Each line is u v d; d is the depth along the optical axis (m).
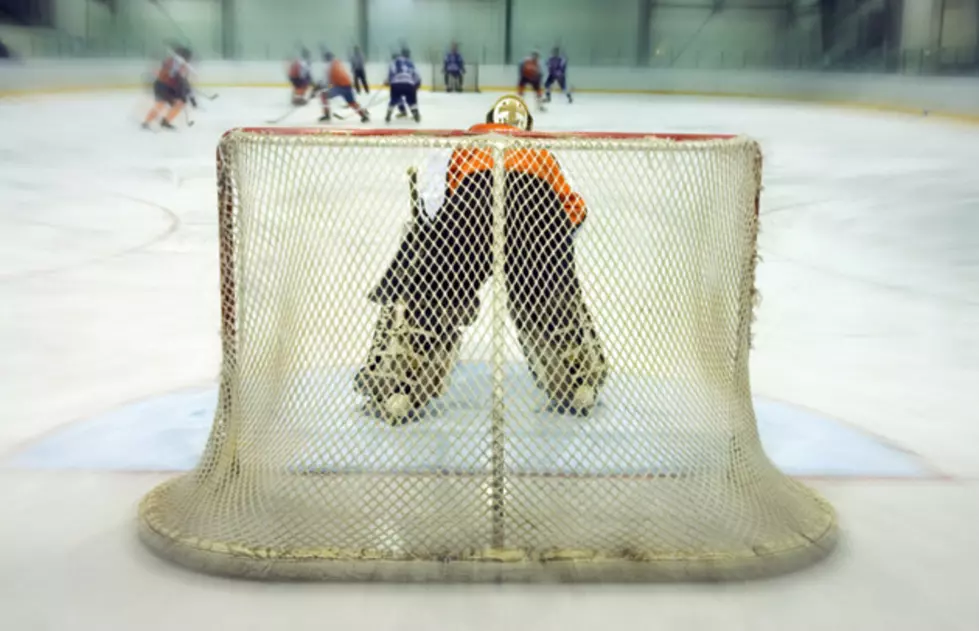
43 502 2.62
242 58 32.91
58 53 26.61
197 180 10.76
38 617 2.04
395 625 2.01
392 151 2.36
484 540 2.25
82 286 5.71
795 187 10.72
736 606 2.10
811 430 3.33
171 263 6.45
